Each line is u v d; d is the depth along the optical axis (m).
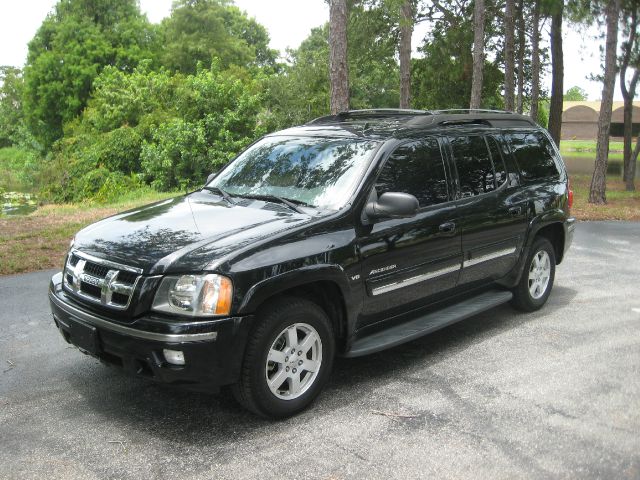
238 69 34.12
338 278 4.21
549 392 4.50
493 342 5.57
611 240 11.05
